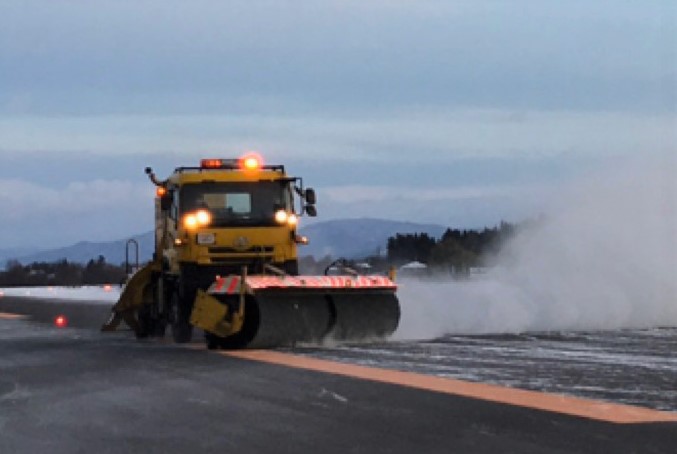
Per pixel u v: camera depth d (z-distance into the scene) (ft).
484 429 33.14
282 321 64.23
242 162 72.90
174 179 73.00
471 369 49.88
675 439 31.01
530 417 35.09
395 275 69.51
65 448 32.37
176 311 74.02
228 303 65.57
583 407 37.01
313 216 72.59
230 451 31.04
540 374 47.39
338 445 31.40
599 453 29.27
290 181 72.08
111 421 36.96
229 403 40.04
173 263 74.18
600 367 50.03
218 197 71.10
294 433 33.42
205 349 66.44
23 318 127.44
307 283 65.21
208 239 70.18
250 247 70.64
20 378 51.13
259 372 50.03
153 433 34.30
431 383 44.39
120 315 89.25
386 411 37.06
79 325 110.32
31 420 37.78
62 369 54.85
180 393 43.37
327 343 66.08
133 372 52.08
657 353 57.00
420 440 31.73
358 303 66.90
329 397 40.78
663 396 39.75
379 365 52.34
